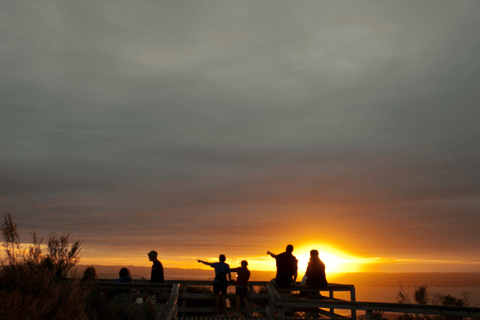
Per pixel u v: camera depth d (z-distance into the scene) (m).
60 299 5.22
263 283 11.52
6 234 6.44
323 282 10.27
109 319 6.09
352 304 6.77
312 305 7.46
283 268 10.33
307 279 10.44
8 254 6.07
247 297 11.25
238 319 10.41
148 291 11.00
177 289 9.15
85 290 6.01
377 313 7.40
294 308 9.64
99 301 6.18
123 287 9.42
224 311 10.91
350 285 10.34
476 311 5.31
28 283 5.09
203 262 11.20
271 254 10.66
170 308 6.02
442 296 17.62
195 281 11.34
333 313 9.30
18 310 4.30
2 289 4.84
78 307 5.13
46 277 5.33
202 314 11.45
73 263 7.55
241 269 11.12
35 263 5.84
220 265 11.12
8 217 6.58
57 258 7.36
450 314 5.57
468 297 16.28
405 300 17.80
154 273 10.83
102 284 9.38
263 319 10.38
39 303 4.74
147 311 6.84
